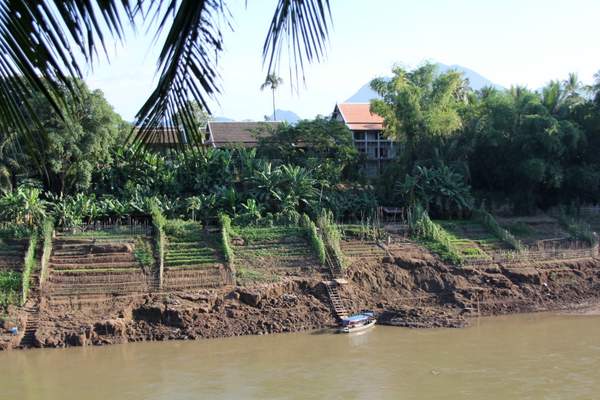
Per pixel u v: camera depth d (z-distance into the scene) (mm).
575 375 28203
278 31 4887
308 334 36125
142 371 29875
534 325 37125
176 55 4793
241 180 50562
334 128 55156
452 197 50438
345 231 46219
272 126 58875
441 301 40656
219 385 27812
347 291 39750
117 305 36500
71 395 26812
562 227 51281
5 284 36812
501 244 46969
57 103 4730
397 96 52500
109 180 48156
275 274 40656
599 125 53281
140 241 42281
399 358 31203
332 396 26219
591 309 40344
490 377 28188
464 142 53438
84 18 4445
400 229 47094
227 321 36562
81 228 43531
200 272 39750
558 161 53188
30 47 4402
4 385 28094
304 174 49469
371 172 61531
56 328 34438
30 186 45125
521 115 53281
